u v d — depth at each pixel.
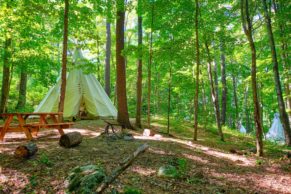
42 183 5.27
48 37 18.72
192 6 12.64
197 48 12.39
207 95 32.25
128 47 13.13
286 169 8.51
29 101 25.95
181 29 13.08
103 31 26.62
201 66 18.50
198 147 10.48
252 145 14.00
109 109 17.14
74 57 17.67
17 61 16.41
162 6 12.78
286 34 14.62
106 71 22.88
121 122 14.09
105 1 13.25
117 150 7.69
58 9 13.00
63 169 5.88
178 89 19.73
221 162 8.39
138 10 13.52
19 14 13.63
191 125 19.80
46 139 9.17
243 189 6.21
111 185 5.28
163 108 33.06
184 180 6.18
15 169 5.72
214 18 14.88
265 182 6.99
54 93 16.28
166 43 12.98
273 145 14.54
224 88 24.41
